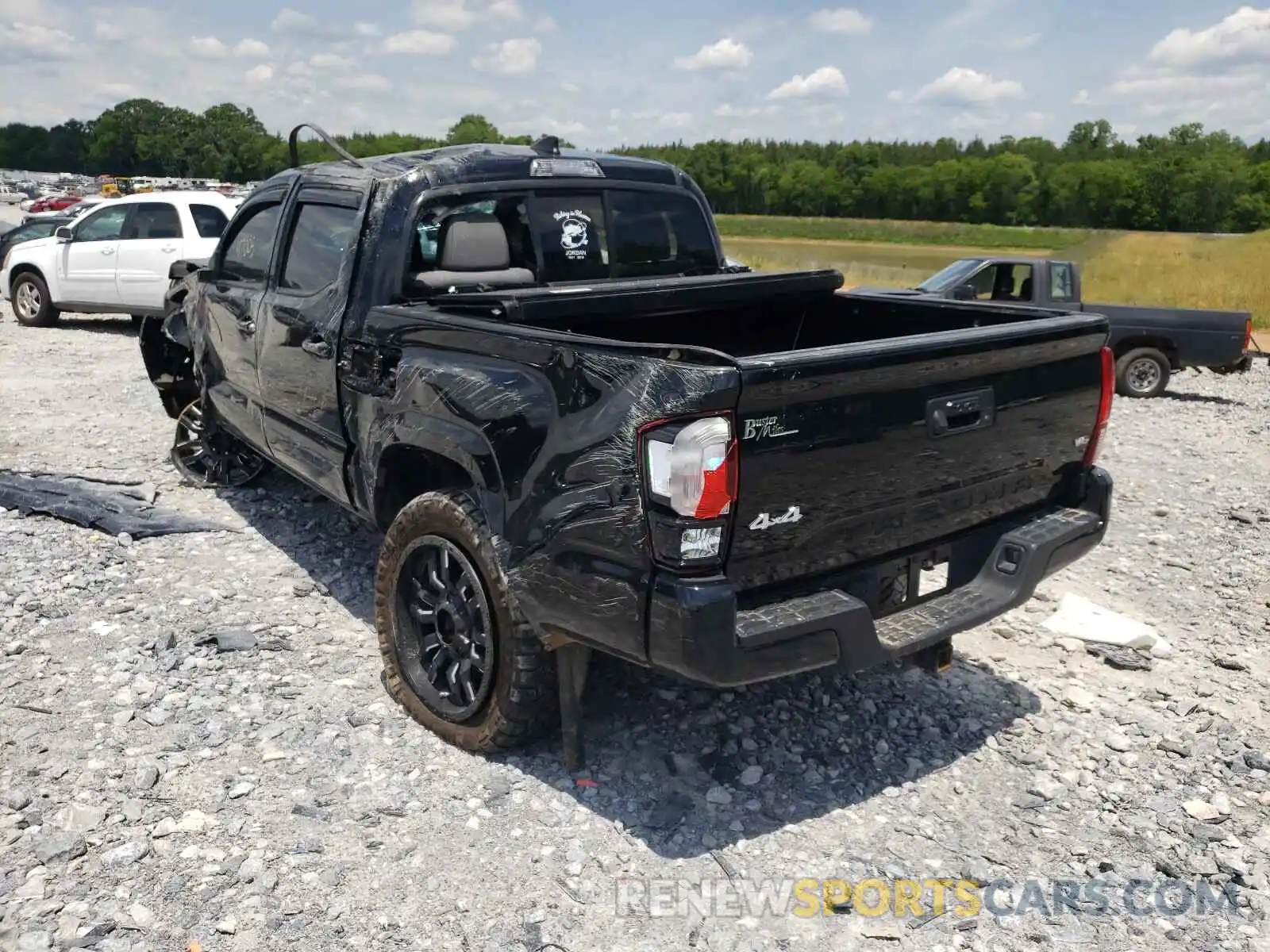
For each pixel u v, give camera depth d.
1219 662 4.60
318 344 4.41
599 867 3.04
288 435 4.95
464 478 3.76
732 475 2.73
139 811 3.18
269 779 3.39
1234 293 24.45
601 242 4.82
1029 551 3.50
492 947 2.71
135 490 6.27
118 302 13.50
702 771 3.55
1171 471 8.38
